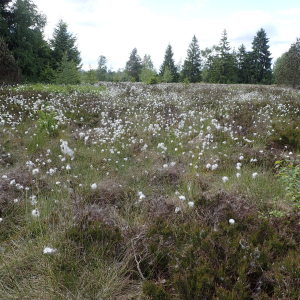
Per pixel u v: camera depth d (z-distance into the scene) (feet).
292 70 83.51
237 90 62.44
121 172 15.23
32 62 86.07
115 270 7.77
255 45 192.44
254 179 12.82
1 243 9.02
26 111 27.20
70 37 111.86
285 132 21.11
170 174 14.49
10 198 11.25
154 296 6.56
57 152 17.56
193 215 10.19
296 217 9.48
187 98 43.62
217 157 16.96
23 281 7.36
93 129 24.40
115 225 9.78
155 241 8.57
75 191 11.59
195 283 6.63
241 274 6.72
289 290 6.14
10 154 16.44
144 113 30.63
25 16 83.71
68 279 7.23
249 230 8.87
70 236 8.67
